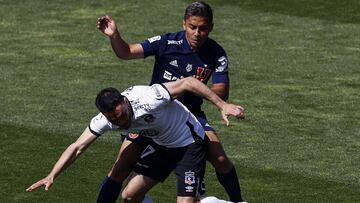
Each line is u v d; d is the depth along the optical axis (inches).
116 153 1355.8
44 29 1966.0
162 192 1235.2
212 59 1079.6
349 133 1449.3
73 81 1674.5
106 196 1107.3
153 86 1004.6
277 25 2004.2
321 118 1509.6
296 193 1232.8
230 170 1109.1
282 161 1339.8
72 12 2073.1
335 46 1883.6
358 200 1211.9
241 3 2137.1
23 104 1557.6
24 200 1200.2
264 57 1815.9
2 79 1680.6
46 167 1304.1
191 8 1053.8
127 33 1943.9
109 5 2121.1
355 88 1652.3
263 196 1223.5
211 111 1542.8
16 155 1344.7
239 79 1692.9
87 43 1883.6
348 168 1316.4
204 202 1069.8
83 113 1519.4
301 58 1811.0
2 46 1863.9
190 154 1061.1
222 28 1983.3
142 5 2121.1
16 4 2122.3
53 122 1476.4
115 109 966.4
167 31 1958.7
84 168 1304.1
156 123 1017.5
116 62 1779.0
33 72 1720.0
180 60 1077.1
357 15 2062.0
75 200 1203.2
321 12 2079.2
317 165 1326.3
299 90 1638.8
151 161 1080.2
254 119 1504.7
